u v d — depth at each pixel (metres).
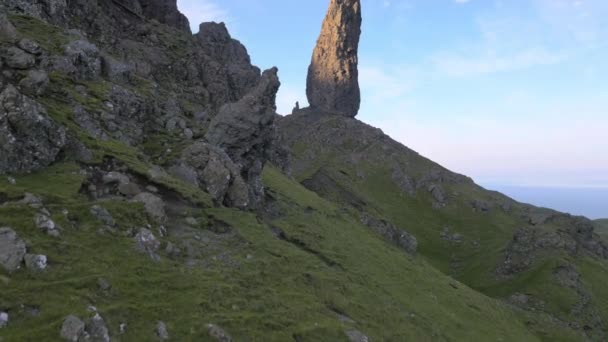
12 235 23.64
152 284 26.34
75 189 31.45
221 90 87.94
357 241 60.38
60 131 34.50
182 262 31.05
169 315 24.48
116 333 21.55
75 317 20.62
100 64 53.50
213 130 52.16
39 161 32.28
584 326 81.62
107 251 27.17
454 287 63.53
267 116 54.59
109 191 34.38
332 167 173.88
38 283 22.08
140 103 51.84
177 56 85.75
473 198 166.12
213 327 24.47
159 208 34.34
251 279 32.81
